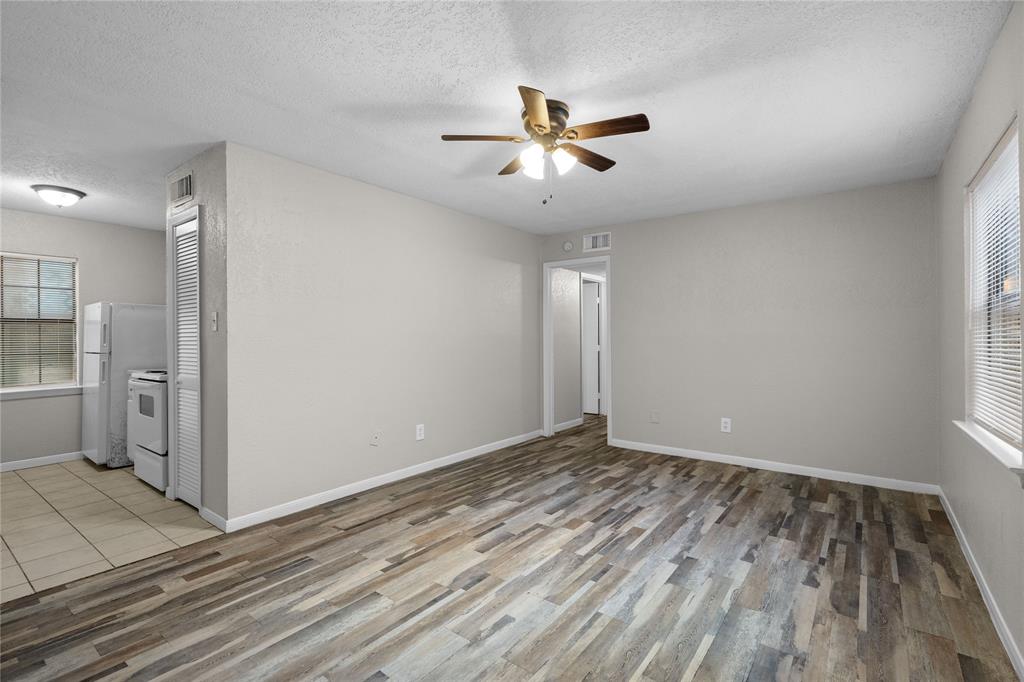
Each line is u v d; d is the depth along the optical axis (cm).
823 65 216
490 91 240
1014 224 204
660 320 497
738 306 452
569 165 254
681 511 335
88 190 393
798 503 350
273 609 218
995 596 206
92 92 238
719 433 465
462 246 473
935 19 185
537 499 360
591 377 757
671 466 450
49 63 212
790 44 201
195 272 326
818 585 237
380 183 383
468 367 481
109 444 448
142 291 530
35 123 271
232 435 302
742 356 451
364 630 203
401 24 187
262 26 188
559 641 196
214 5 175
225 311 300
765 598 226
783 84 233
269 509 320
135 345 464
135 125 276
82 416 491
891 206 384
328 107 256
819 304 414
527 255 564
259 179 315
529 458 482
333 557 267
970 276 271
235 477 303
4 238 446
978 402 263
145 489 387
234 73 222
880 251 389
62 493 378
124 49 202
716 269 463
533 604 222
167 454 373
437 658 185
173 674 177
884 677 174
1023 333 171
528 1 174
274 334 323
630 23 187
